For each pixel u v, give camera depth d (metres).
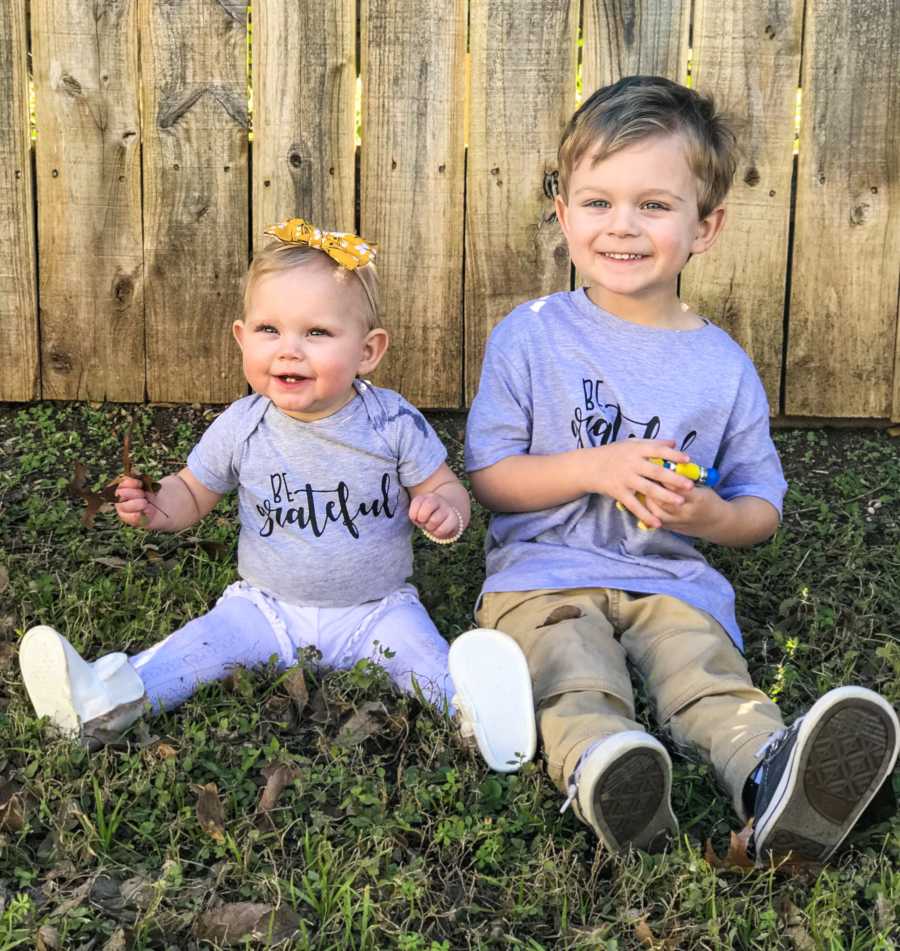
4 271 3.94
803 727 1.96
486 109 3.82
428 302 3.97
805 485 3.81
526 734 2.29
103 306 3.98
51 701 2.31
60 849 2.03
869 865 2.04
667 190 2.58
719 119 2.75
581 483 2.62
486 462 2.77
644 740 1.99
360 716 2.42
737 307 3.96
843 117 3.81
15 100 3.81
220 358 4.03
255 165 3.87
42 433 3.90
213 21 3.77
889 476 3.82
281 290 2.47
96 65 3.79
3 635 2.71
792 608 3.01
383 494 2.64
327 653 2.64
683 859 2.01
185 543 3.24
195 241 3.93
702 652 2.47
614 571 2.65
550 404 2.76
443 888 2.01
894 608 3.01
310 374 2.49
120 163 3.87
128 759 2.23
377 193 3.88
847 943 1.92
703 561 2.76
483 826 2.07
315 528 2.60
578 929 1.90
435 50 3.78
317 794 2.17
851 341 3.98
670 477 2.49
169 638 2.55
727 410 2.74
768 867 2.04
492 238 3.92
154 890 1.91
